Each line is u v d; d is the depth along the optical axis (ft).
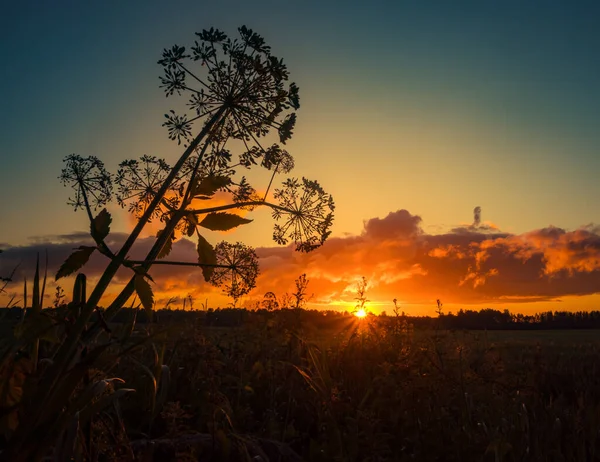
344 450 9.39
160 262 5.56
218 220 6.28
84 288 5.57
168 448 8.25
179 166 5.52
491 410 11.89
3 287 6.89
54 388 5.08
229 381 12.75
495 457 9.18
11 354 5.51
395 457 9.57
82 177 6.25
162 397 9.25
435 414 11.19
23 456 4.86
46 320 5.63
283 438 10.34
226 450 8.41
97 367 6.44
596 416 12.04
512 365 15.76
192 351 11.98
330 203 7.30
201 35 6.13
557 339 37.47
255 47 6.16
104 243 5.30
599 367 20.99
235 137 6.41
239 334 15.39
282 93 6.29
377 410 11.67
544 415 12.88
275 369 13.29
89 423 6.21
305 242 7.29
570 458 11.03
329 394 11.57
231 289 6.61
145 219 5.34
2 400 5.75
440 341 14.10
